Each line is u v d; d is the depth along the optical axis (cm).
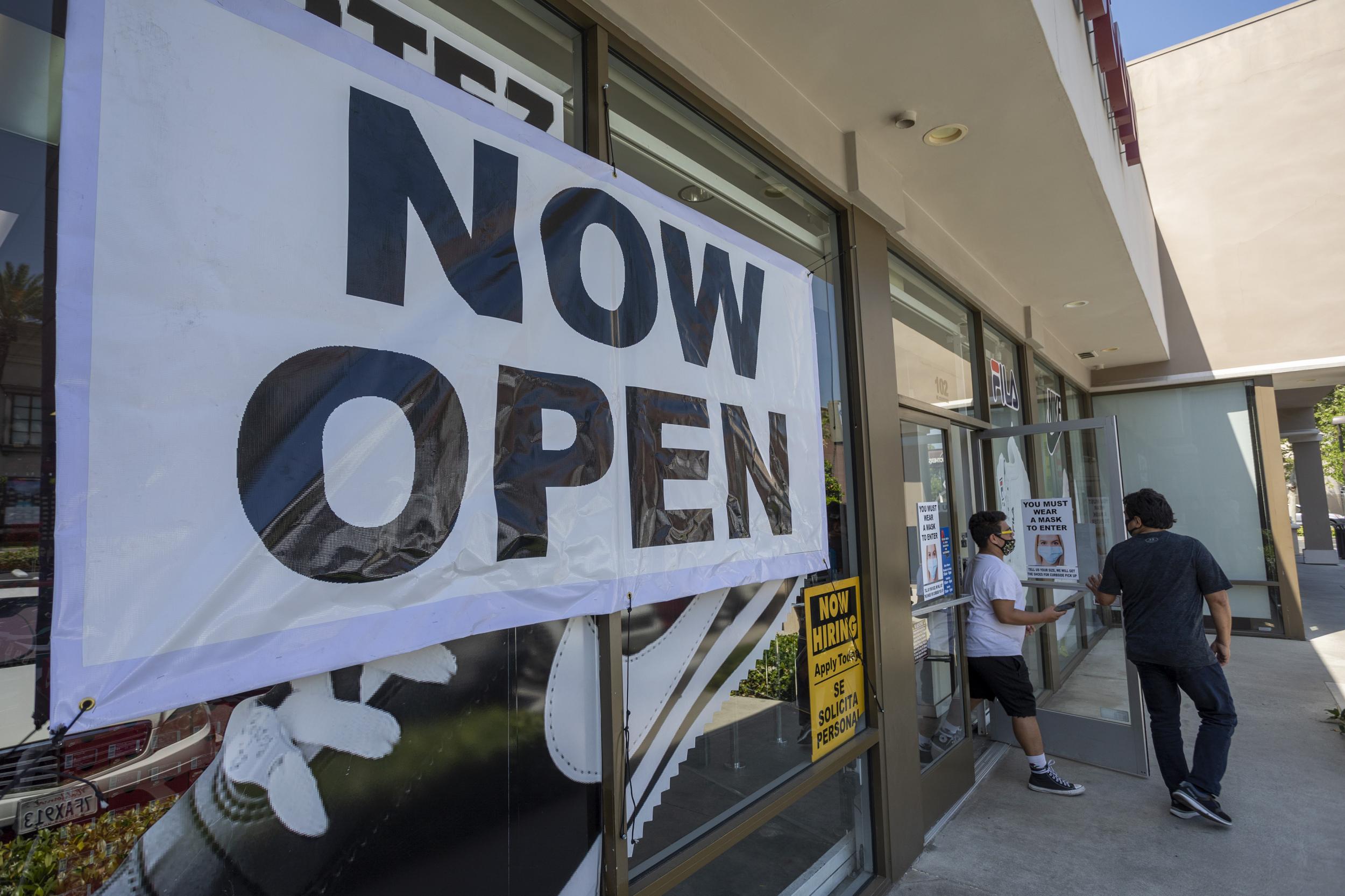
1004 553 424
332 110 132
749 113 258
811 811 283
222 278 114
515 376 161
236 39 120
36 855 98
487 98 179
